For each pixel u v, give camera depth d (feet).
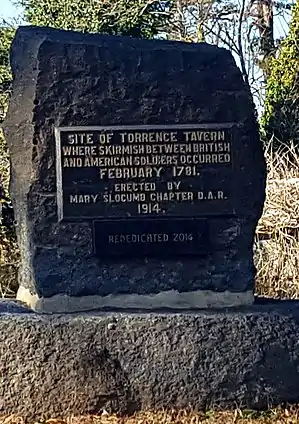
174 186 7.97
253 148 8.12
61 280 7.80
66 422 7.22
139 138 7.93
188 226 7.98
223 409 7.53
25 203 7.91
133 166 7.92
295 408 7.60
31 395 7.36
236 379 7.57
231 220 8.05
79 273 7.84
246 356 7.61
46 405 7.37
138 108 7.95
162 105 8.00
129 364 7.45
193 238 7.99
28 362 7.38
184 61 8.10
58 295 7.79
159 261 7.95
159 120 7.98
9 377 7.37
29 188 7.80
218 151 8.05
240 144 8.08
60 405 7.38
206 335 7.55
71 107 7.86
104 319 7.47
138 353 7.47
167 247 7.95
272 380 7.66
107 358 7.43
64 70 7.87
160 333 7.50
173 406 7.48
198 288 7.98
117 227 7.90
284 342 7.70
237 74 8.16
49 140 7.82
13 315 7.51
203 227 8.00
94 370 7.41
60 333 7.41
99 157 7.87
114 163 7.89
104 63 7.95
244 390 7.59
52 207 7.84
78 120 7.86
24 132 8.07
